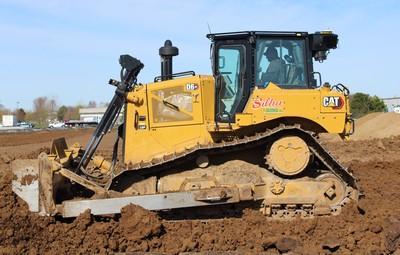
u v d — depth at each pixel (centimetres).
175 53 941
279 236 793
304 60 911
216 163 900
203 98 894
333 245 770
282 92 859
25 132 5050
